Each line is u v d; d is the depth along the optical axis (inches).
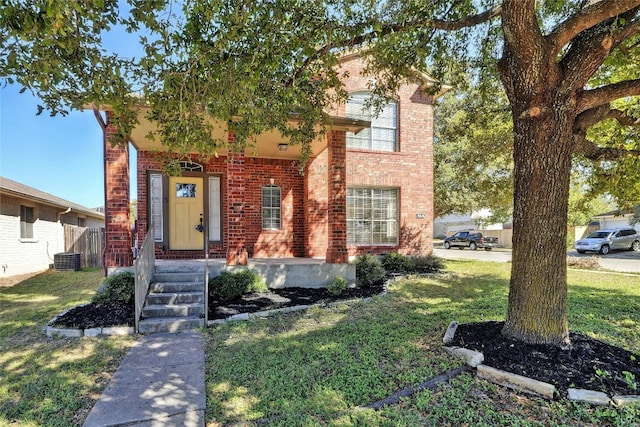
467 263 548.1
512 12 136.1
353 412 112.3
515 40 141.8
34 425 109.6
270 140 324.5
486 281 360.8
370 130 460.4
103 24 123.6
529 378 125.3
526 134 154.3
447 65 246.7
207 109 159.2
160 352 168.9
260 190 399.9
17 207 458.6
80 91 142.9
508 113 338.3
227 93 147.0
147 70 142.3
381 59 223.1
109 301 239.1
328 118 210.1
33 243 494.9
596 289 315.3
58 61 122.6
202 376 142.4
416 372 138.4
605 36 139.6
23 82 124.0
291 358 157.6
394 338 179.0
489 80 259.1
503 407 113.7
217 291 263.3
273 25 137.8
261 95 171.9
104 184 261.4
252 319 220.8
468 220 1385.3
